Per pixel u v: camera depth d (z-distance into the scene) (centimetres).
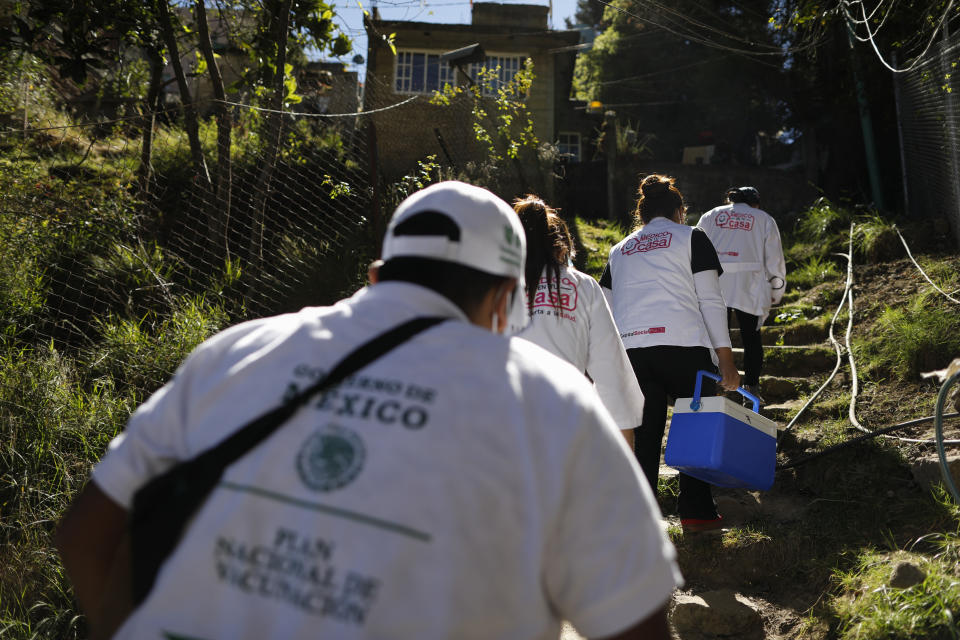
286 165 808
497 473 97
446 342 107
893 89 1074
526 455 99
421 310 111
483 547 94
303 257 698
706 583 338
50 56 698
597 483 102
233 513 97
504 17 1547
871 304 634
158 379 500
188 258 678
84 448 404
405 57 1524
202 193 738
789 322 666
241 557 96
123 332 529
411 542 92
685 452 334
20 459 382
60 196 601
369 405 100
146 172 709
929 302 570
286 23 749
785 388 543
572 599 101
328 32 783
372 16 1156
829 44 1213
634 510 103
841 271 747
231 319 611
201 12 739
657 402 364
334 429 99
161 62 840
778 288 553
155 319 569
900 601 270
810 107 1452
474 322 119
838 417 475
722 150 1853
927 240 734
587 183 1320
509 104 1127
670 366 356
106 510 108
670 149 2047
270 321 117
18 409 409
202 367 112
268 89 775
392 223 122
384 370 104
